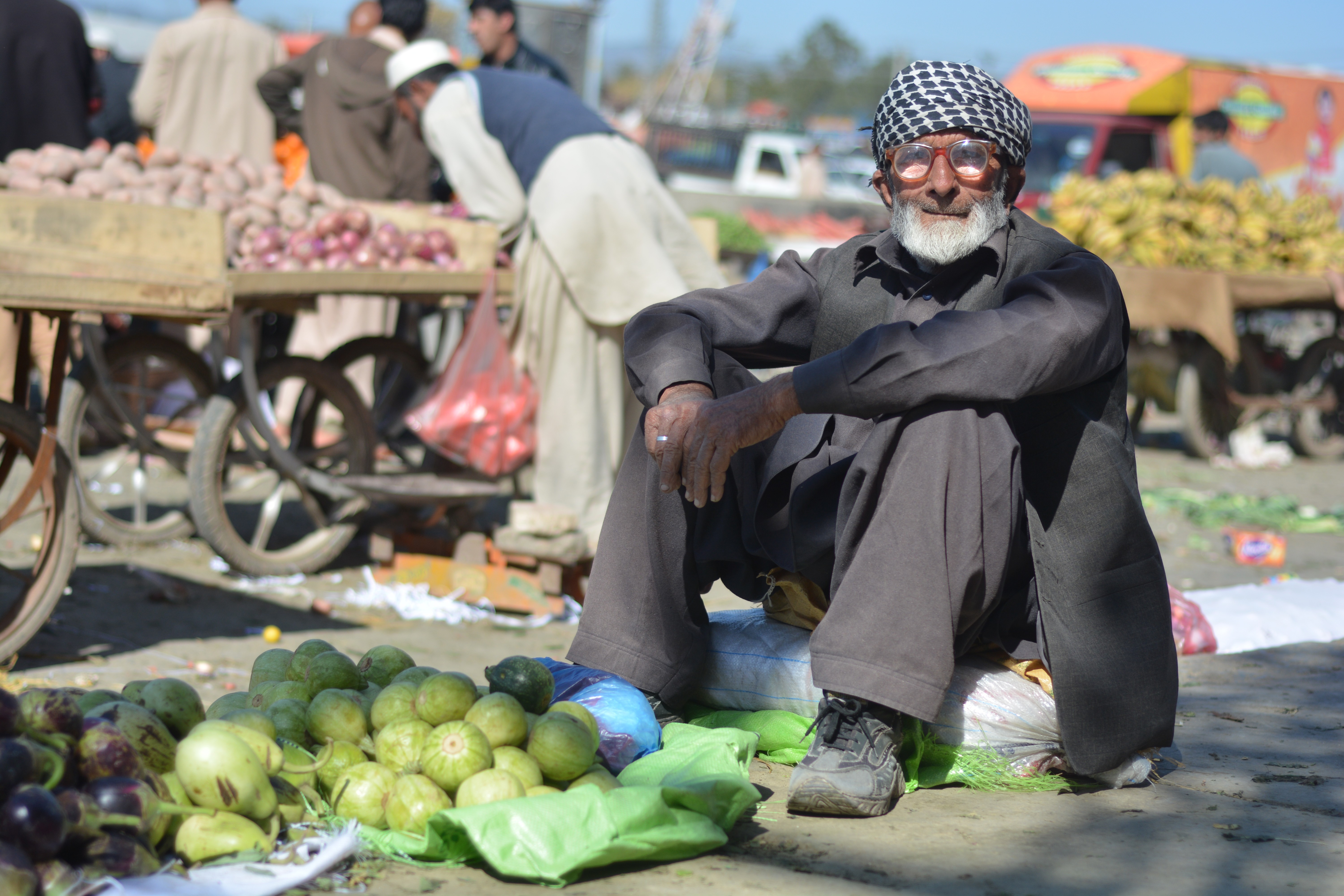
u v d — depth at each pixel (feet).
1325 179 53.88
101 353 16.44
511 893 6.08
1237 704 10.28
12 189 15.14
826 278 8.54
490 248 16.80
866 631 7.13
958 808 7.48
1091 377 7.43
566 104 17.03
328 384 16.62
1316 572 18.62
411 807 6.58
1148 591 7.69
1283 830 7.07
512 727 7.07
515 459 16.35
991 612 7.66
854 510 7.34
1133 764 7.80
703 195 65.21
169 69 23.80
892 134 7.84
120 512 18.83
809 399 7.27
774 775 8.14
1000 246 7.79
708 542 8.29
